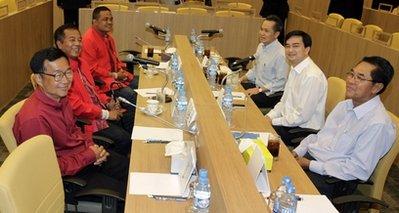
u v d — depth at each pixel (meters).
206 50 4.43
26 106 2.11
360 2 7.55
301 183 1.89
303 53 3.02
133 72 4.56
